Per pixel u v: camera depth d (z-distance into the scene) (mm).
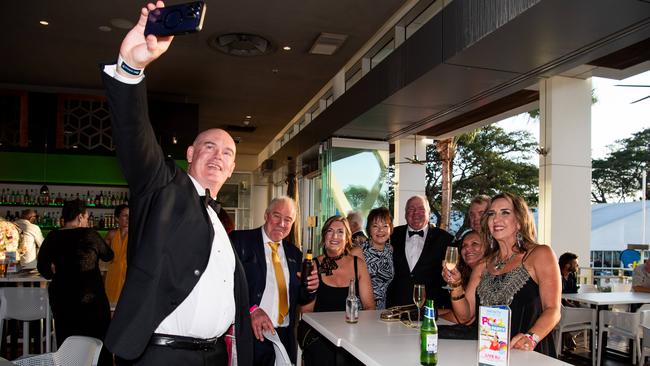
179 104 8961
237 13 5781
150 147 1483
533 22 3334
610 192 19141
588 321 5684
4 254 5836
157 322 1505
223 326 1748
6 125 8328
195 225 1623
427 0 5508
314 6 5586
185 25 1219
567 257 6465
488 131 16828
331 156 7723
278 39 6535
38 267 3959
